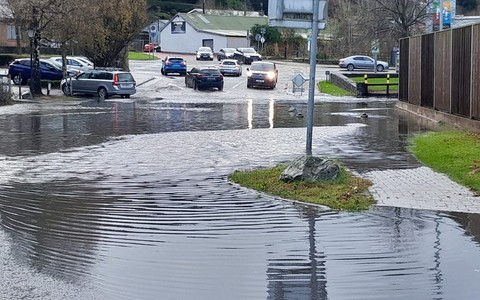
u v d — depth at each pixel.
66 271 7.68
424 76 28.00
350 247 8.52
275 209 10.72
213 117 27.88
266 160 15.88
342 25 66.25
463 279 7.30
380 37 53.41
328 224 9.70
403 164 14.93
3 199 11.68
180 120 26.45
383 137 20.30
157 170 14.63
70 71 45.91
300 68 67.56
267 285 7.17
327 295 6.86
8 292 7.00
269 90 47.72
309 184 12.15
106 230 9.50
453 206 10.71
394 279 7.31
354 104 36.38
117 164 15.49
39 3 38.00
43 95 40.06
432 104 26.77
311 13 12.45
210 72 46.88
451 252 8.27
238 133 21.77
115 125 24.38
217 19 97.94
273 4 12.43
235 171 14.02
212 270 7.67
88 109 31.81
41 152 17.50
